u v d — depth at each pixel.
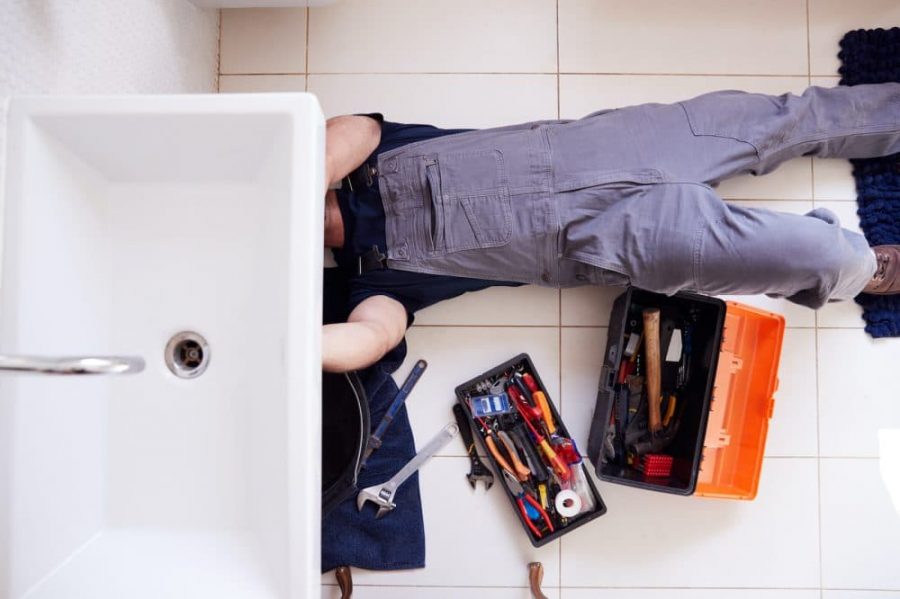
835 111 1.33
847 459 1.49
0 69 0.71
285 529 0.68
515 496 1.39
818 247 1.14
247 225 0.77
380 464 1.40
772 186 1.50
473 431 1.41
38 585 0.68
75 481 0.72
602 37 1.51
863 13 1.51
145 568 0.71
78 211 0.74
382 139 1.32
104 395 0.76
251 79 1.50
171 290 0.77
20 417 0.66
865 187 1.48
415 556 1.41
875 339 1.49
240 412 0.76
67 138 0.72
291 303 0.67
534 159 1.20
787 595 1.47
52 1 0.81
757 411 1.38
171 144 0.74
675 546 1.47
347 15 1.50
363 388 1.22
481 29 1.51
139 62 1.09
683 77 1.50
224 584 0.70
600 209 1.19
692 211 1.15
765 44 1.51
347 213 1.28
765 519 1.48
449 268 1.27
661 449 1.39
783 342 1.50
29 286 0.68
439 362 1.47
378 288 1.32
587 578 1.46
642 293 1.37
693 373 1.38
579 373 1.48
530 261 1.25
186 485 0.76
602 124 1.23
